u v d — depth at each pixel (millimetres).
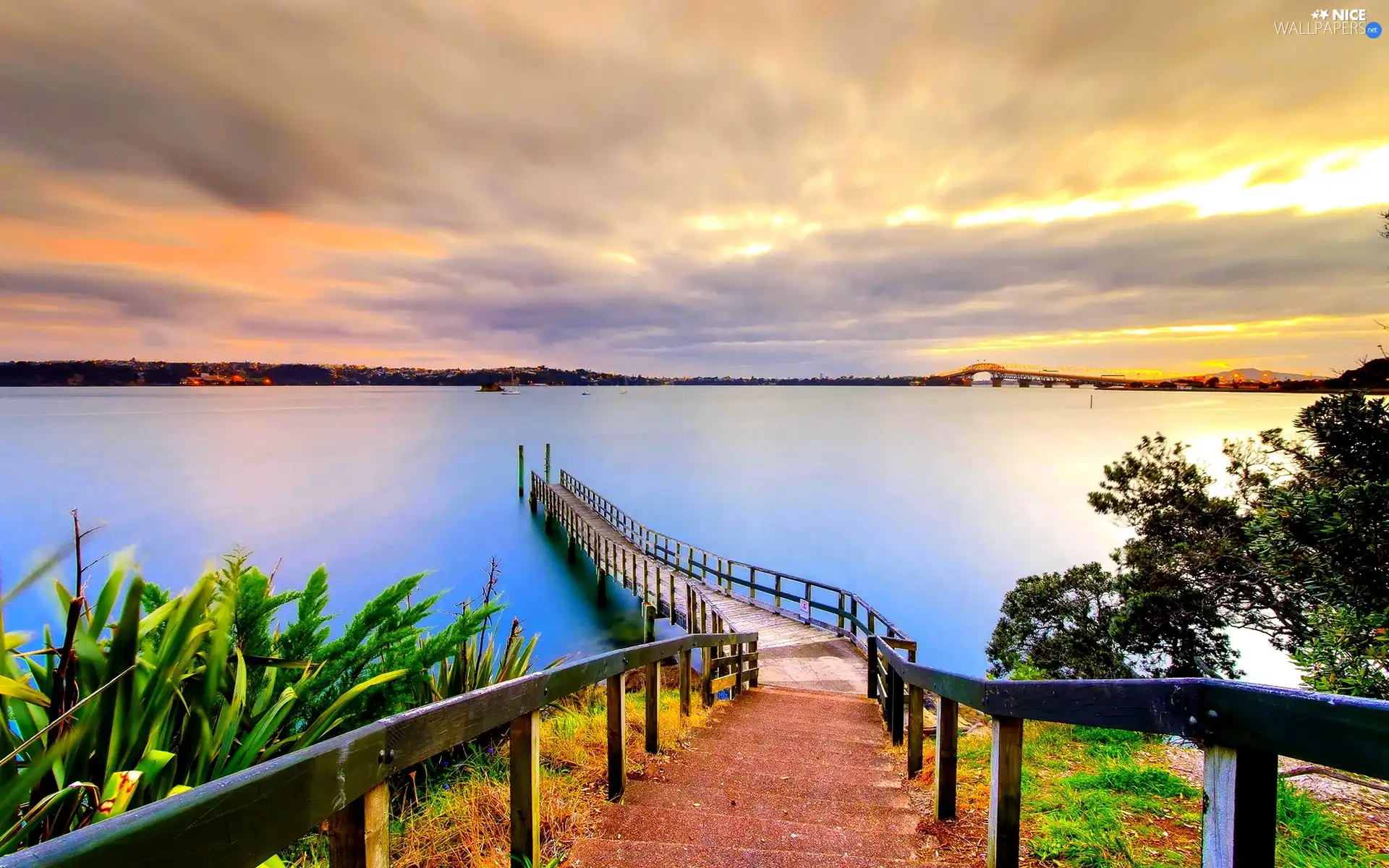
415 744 1771
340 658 3357
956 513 43000
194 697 2332
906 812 3406
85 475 43594
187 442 69312
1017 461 71312
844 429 116625
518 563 26250
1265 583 10828
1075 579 15086
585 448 76562
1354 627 5508
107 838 953
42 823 1774
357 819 1596
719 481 54031
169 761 1979
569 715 5066
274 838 1264
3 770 1805
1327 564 6621
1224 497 12211
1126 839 2707
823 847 2934
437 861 2520
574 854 2793
